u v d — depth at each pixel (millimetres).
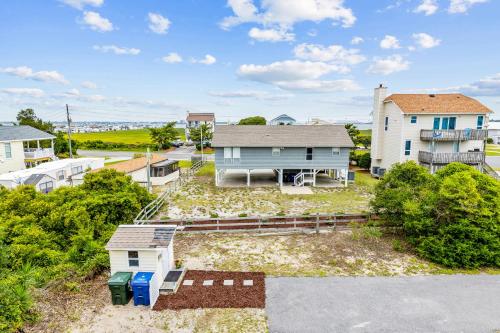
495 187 11914
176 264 11078
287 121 60250
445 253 11102
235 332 7547
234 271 10656
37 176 21031
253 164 24938
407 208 12414
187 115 86688
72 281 9555
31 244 11328
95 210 14555
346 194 22406
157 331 7539
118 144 60875
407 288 9555
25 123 45688
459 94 28688
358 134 41125
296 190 23688
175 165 30031
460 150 26344
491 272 10641
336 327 7715
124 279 8656
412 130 26047
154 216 17016
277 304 8688
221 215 17328
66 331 7418
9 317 6988
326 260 11500
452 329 7637
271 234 14195
